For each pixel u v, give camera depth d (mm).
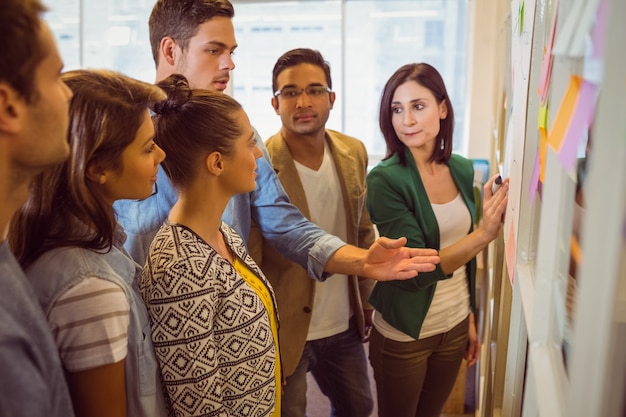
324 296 1973
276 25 4090
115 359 935
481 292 3043
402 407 1901
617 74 444
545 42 944
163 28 1635
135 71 4258
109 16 4188
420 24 3926
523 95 1132
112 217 1018
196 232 1223
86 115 942
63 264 921
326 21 4023
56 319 906
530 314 846
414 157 1781
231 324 1195
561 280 738
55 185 949
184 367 1135
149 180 1056
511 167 1329
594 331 483
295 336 1901
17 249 954
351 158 2049
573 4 650
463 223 1811
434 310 1818
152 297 1137
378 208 1752
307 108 1885
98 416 944
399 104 1730
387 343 1845
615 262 464
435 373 1939
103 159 968
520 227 1052
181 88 1243
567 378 664
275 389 1373
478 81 3793
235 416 1243
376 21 3975
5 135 668
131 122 991
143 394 1094
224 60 1620
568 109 636
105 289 935
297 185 1920
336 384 2129
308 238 1680
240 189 1271
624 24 439
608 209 459
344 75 4090
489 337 1899
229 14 1629
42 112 690
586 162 667
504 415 1178
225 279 1188
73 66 4293
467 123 3916
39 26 670
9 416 658
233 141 1228
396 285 1767
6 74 642
